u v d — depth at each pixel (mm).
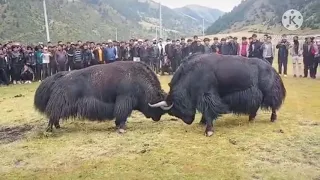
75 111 8867
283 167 6520
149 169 6484
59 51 19312
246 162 6750
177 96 8992
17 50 19141
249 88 8906
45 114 9102
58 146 7961
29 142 8312
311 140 7996
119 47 20625
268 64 9328
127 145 7910
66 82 8875
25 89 16797
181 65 9102
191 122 9180
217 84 8695
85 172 6410
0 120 10570
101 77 8914
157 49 21188
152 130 9094
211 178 6051
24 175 6387
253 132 8656
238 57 9031
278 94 9312
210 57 8867
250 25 93000
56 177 6242
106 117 9008
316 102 12070
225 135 8469
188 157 7047
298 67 19562
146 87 9070
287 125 9242
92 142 8195
